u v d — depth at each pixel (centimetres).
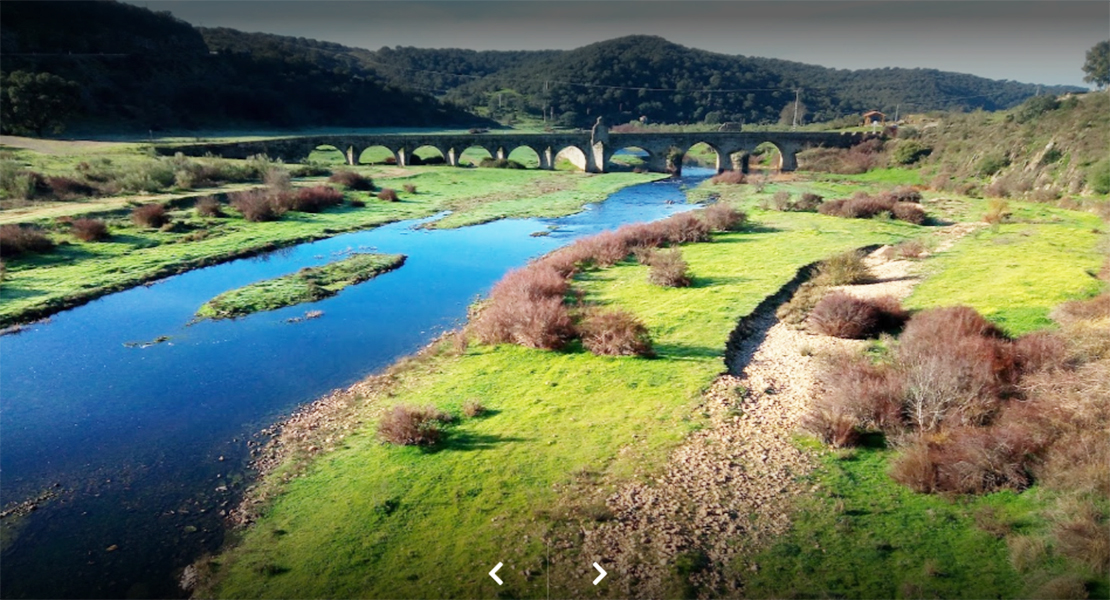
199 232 4731
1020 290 2883
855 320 2548
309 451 1856
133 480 1742
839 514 1394
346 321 3045
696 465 1625
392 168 9294
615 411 1952
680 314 2836
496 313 2716
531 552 1333
